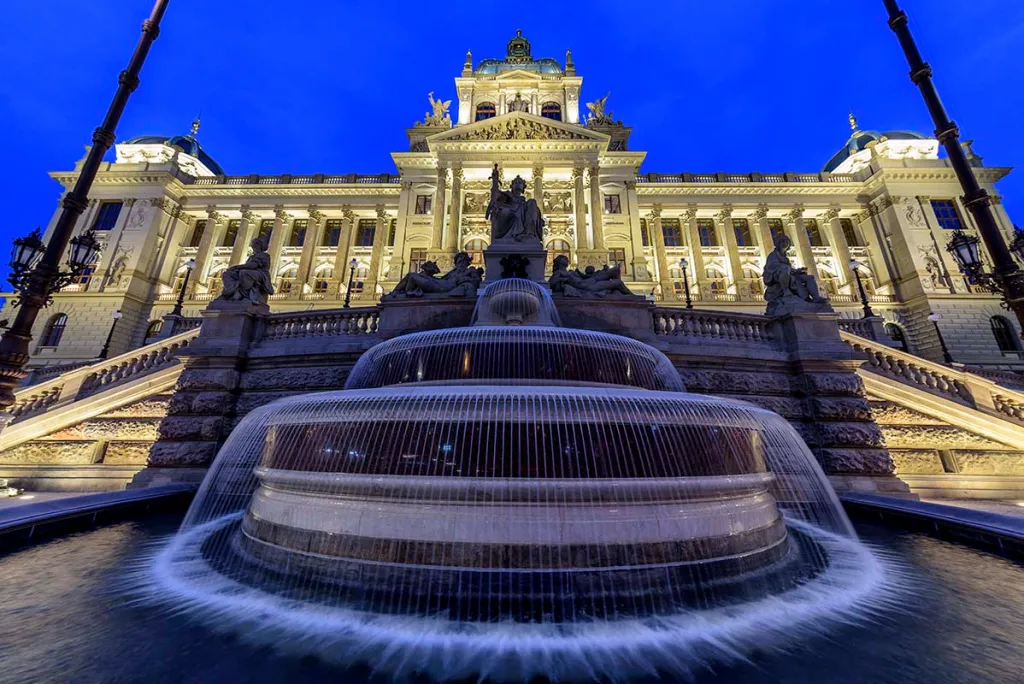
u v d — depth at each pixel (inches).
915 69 375.6
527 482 170.7
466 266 487.2
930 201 1803.6
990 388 451.8
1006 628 144.2
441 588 159.0
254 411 243.3
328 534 178.2
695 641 136.0
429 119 2128.4
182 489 358.6
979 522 243.0
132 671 113.5
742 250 1921.8
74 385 482.6
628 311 444.1
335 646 129.9
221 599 162.9
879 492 382.0
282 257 1937.7
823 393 417.1
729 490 192.9
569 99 2100.1
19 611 147.6
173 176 1905.8
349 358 427.8
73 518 259.3
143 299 1726.1
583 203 1679.4
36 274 364.5
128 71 421.7
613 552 165.2
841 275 1818.4
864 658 125.4
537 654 127.5
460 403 185.6
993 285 334.6
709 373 419.8
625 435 184.1
